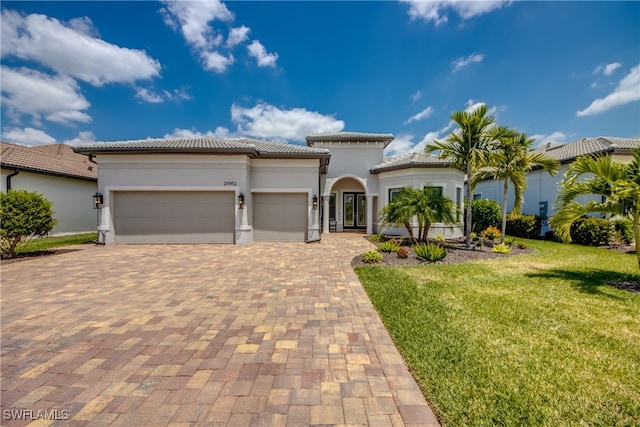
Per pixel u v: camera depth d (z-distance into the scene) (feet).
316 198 47.65
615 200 21.76
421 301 17.70
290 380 9.98
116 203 44.39
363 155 64.28
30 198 33.88
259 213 48.03
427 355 11.37
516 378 9.87
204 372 10.48
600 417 8.07
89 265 29.22
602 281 22.27
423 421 8.12
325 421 8.12
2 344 12.69
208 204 44.88
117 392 9.39
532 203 62.13
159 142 48.01
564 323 14.47
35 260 31.91
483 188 78.18
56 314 16.16
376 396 9.14
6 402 8.93
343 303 17.85
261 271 26.48
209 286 21.72
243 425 7.96
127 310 16.78
